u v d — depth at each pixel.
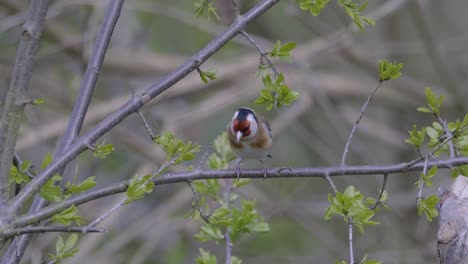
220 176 5.18
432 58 12.87
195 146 4.92
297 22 15.10
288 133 14.66
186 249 12.23
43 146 12.21
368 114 15.59
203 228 6.21
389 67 5.09
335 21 14.59
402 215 13.37
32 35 4.71
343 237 14.02
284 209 12.70
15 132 4.60
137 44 13.47
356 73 16.11
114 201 11.38
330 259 13.16
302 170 5.28
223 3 5.68
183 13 12.32
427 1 13.86
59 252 4.81
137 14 13.36
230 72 12.57
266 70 5.09
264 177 5.28
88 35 11.45
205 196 6.57
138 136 12.88
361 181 13.85
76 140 5.13
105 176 12.70
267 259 13.20
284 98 5.06
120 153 12.81
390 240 13.59
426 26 12.48
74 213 4.47
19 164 4.81
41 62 13.00
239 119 6.75
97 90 14.02
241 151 6.87
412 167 5.19
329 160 13.73
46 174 4.62
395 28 14.37
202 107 12.10
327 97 13.32
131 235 11.75
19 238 4.95
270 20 14.65
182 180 5.05
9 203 4.43
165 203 13.08
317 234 13.18
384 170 5.18
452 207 5.09
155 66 12.69
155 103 12.16
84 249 10.83
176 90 12.40
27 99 4.65
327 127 14.51
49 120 12.67
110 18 5.52
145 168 11.57
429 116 14.73
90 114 11.20
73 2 11.76
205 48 5.19
